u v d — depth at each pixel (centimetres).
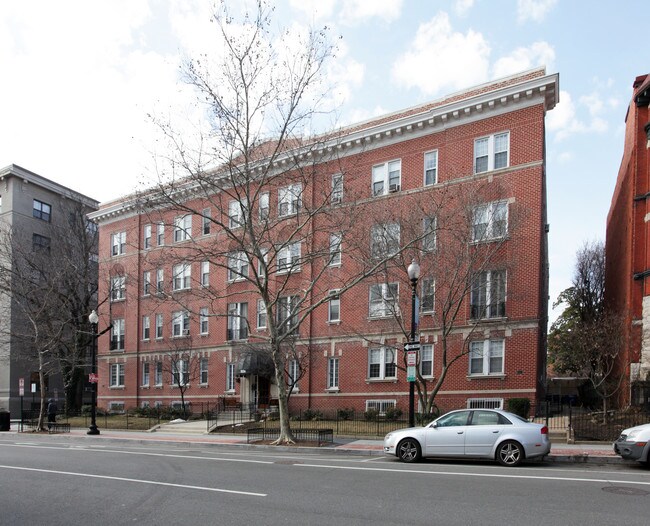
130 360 4159
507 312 2488
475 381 2542
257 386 3366
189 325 3831
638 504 850
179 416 3284
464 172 2661
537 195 2467
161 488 1016
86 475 1190
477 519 761
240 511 822
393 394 2778
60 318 3947
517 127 2567
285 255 3131
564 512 798
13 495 969
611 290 3491
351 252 2462
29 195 4906
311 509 830
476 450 1328
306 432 2019
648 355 2202
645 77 2567
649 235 2316
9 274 3803
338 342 3003
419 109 2914
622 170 2973
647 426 1228
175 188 2383
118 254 4331
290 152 2358
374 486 1017
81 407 4388
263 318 3378
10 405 4519
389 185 2903
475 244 2197
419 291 2422
